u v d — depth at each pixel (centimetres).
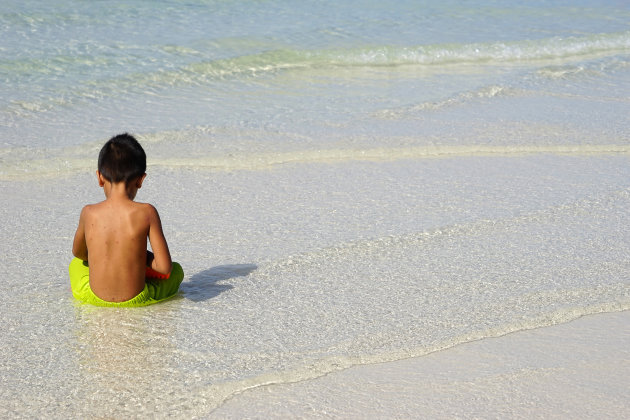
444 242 546
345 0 1571
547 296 462
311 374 374
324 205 620
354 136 798
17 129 784
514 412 343
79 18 1260
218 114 867
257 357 389
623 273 496
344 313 441
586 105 937
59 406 343
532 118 875
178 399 350
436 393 358
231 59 1099
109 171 431
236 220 587
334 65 1121
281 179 682
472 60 1189
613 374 376
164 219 586
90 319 429
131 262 434
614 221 587
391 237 554
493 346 403
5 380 363
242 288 474
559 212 604
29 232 557
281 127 825
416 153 756
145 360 385
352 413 341
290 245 540
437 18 1461
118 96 915
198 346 400
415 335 414
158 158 722
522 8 1597
